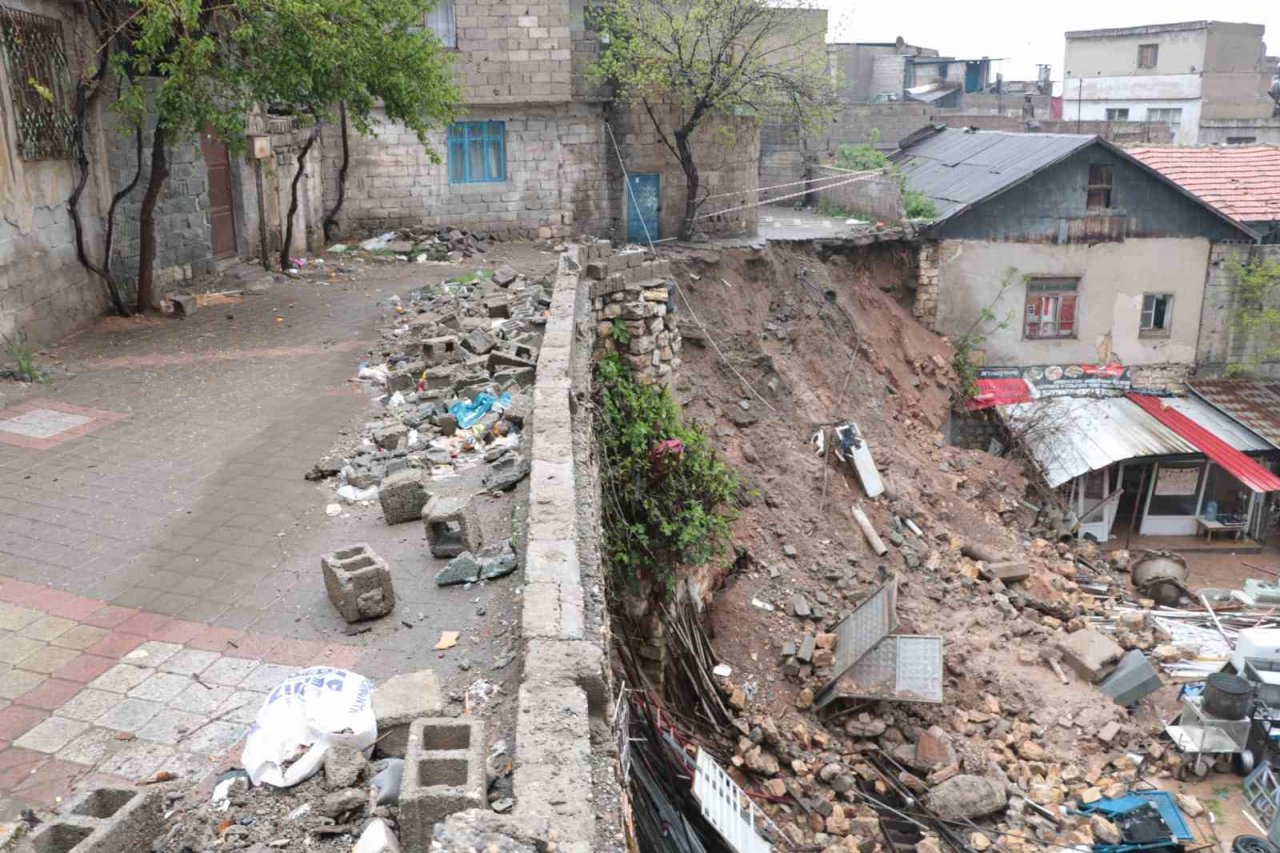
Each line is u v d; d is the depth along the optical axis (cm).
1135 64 4094
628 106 2280
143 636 627
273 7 1285
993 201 2211
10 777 498
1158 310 2320
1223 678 1402
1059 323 2305
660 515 1295
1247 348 2339
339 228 2220
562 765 431
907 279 2302
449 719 487
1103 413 2222
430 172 2245
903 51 4512
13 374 1128
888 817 1269
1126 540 2181
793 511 1697
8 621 641
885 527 1780
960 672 1495
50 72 1266
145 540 757
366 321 1455
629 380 1502
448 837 374
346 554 668
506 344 1162
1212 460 2144
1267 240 2334
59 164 1307
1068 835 1249
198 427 1005
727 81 2175
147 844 443
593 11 2286
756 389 1908
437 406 1021
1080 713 1458
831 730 1382
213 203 1747
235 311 1505
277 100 1817
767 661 1435
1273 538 2208
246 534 770
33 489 846
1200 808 1296
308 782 486
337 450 944
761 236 2338
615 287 1498
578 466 815
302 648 613
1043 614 1739
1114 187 2228
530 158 2294
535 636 525
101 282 1425
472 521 716
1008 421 2195
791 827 1223
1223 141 3884
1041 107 4422
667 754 1100
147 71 1288
